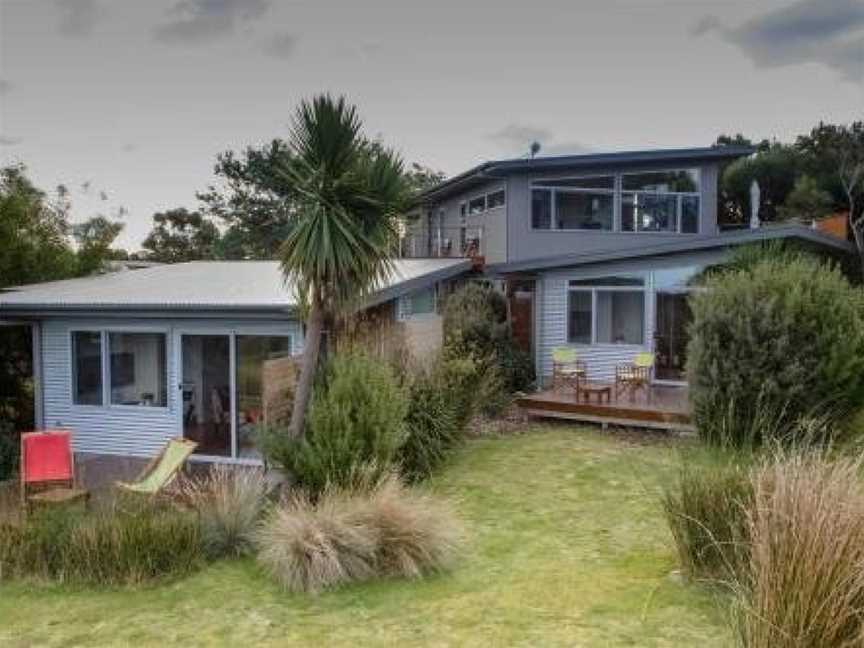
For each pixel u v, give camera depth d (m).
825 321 10.35
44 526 7.71
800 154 38.09
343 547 6.83
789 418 10.11
